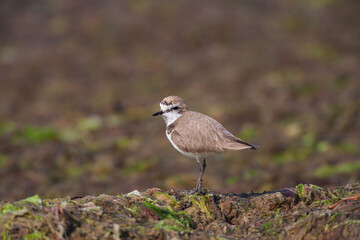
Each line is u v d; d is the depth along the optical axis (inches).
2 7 1665.8
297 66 1267.2
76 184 713.0
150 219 363.9
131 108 1079.0
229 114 984.3
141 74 1275.8
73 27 1544.0
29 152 839.1
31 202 348.5
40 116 1041.5
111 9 1628.9
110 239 322.7
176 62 1334.9
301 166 735.1
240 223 386.9
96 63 1346.0
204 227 379.9
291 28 1515.7
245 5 1663.4
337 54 1339.8
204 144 442.6
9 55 1408.7
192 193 433.1
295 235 340.2
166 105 487.2
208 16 1567.4
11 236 315.9
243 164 762.2
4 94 1163.3
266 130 898.1
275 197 402.6
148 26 1525.6
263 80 1184.2
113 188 686.5
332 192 417.1
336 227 336.8
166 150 845.8
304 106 1011.3
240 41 1437.0
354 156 758.5
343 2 1712.6
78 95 1162.0
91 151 859.4
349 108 956.6
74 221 333.4
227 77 1213.7
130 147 871.1
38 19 1604.3
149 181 715.4
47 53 1409.9
